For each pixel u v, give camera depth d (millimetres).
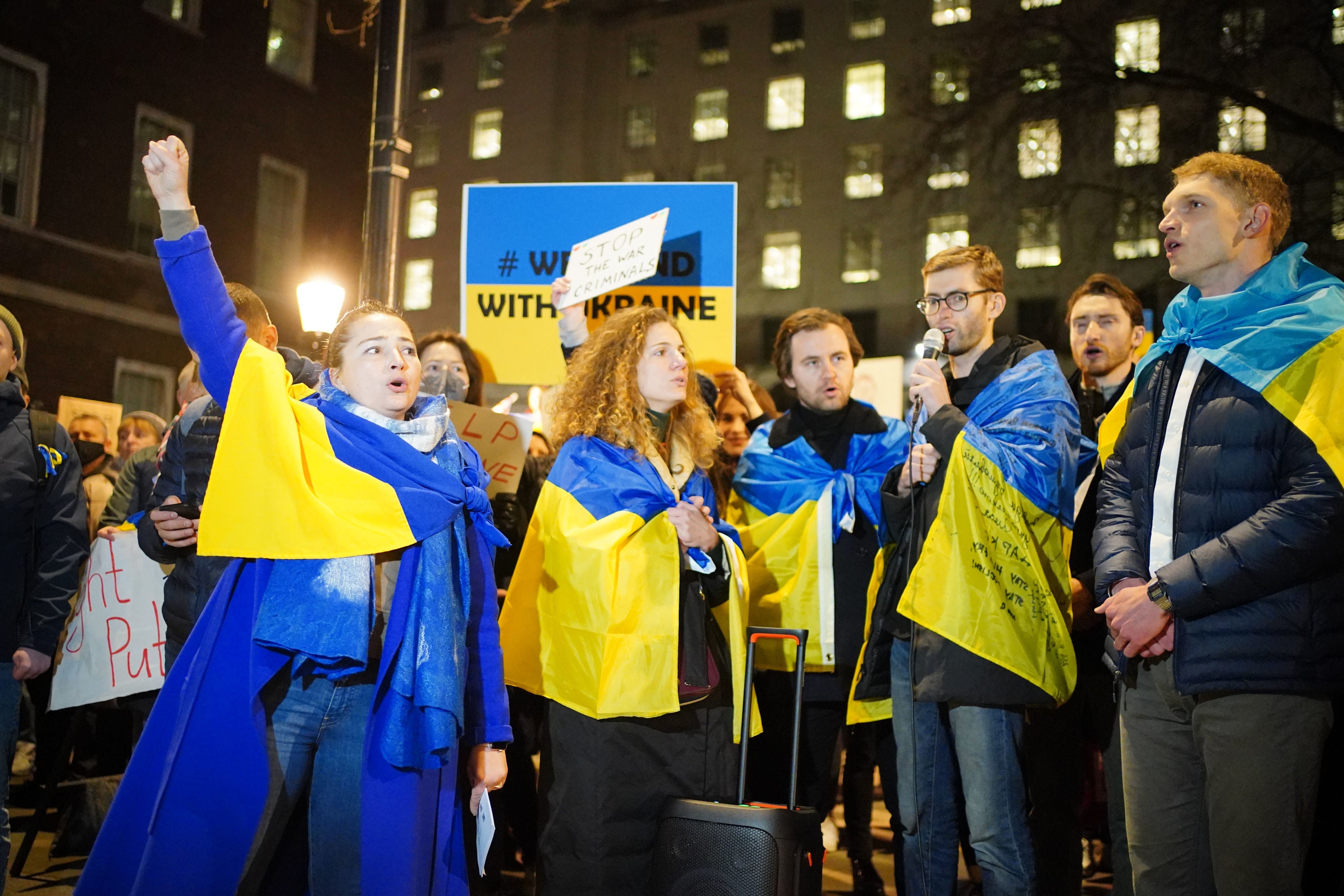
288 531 2336
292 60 18047
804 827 2814
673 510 3070
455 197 40562
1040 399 3098
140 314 16297
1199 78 15273
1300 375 2408
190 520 3010
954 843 3131
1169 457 2611
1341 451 2324
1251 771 2371
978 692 2871
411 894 2363
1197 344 2594
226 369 2434
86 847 4324
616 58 40219
